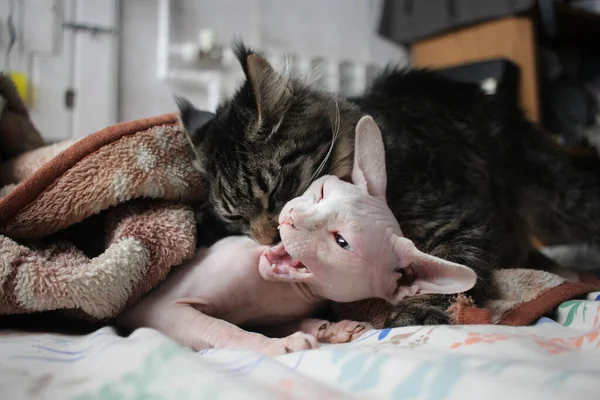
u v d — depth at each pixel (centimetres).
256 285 34
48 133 78
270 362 24
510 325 33
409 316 35
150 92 87
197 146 41
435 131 52
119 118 84
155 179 36
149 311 33
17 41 75
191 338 32
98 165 35
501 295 39
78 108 80
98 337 29
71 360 26
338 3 105
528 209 59
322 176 37
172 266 35
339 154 41
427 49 106
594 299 36
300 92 44
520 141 60
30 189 35
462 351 26
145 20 86
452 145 52
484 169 54
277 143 42
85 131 80
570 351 26
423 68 62
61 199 35
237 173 41
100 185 35
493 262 42
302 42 102
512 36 92
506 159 57
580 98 109
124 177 35
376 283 32
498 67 85
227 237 39
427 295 36
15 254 32
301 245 31
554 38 114
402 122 49
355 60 106
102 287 32
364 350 26
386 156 42
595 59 119
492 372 22
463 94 58
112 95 82
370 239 31
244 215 41
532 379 21
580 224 60
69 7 79
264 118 42
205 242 38
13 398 22
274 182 41
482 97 59
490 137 56
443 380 21
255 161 41
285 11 100
